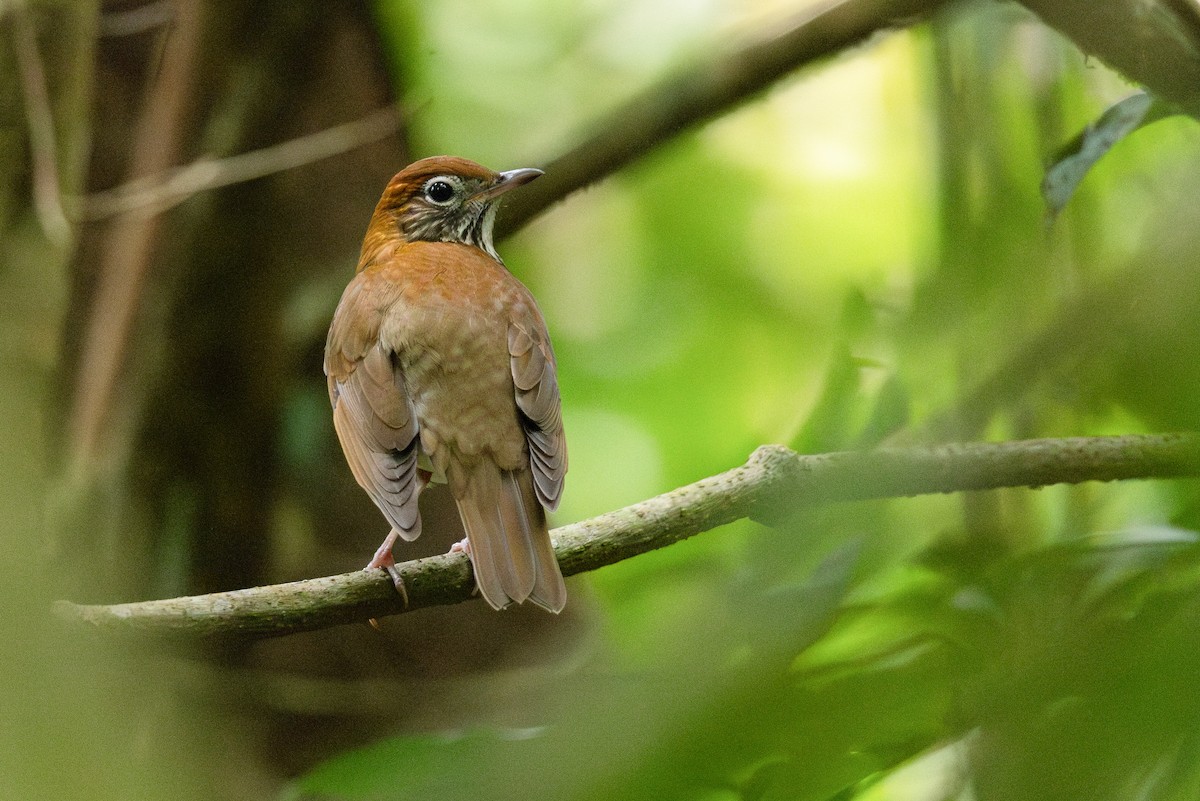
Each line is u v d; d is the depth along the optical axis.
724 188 18.28
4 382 9.38
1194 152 10.12
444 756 6.35
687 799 5.40
